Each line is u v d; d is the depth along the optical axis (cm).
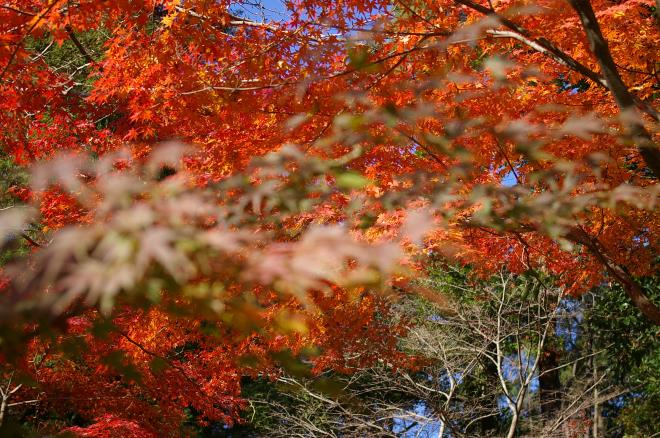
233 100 499
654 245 613
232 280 132
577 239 440
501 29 490
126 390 585
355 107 381
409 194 271
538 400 1198
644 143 361
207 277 131
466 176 264
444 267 1090
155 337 516
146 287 124
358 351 688
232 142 441
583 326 1236
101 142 539
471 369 1070
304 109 436
